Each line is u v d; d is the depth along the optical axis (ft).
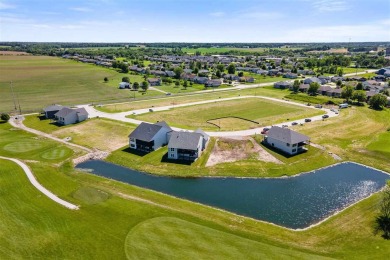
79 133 328.70
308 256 147.33
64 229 162.91
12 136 319.68
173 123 364.38
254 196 213.25
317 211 195.11
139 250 146.72
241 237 161.99
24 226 164.35
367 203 200.64
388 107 451.53
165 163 258.98
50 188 211.82
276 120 379.14
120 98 515.91
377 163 264.11
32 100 493.36
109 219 174.29
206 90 595.88
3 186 210.18
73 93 554.46
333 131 339.77
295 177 242.78
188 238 157.58
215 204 202.08
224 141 299.58
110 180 229.86
